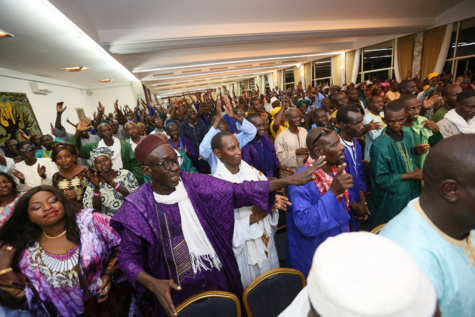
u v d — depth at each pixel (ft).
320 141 4.84
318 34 32.71
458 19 31.27
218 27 28.14
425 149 6.48
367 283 1.05
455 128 7.82
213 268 4.44
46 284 4.14
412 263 1.17
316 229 4.41
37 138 12.23
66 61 21.25
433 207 2.33
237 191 4.42
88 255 4.30
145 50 26.35
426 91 14.55
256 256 5.30
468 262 2.37
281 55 46.39
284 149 10.77
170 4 21.74
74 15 13.23
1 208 6.24
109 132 10.51
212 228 4.39
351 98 16.65
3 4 9.54
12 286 3.91
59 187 7.52
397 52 40.63
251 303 4.16
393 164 6.35
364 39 45.68
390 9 31.12
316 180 4.99
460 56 32.19
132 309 5.03
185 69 47.65
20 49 15.23
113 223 4.06
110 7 19.63
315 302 1.24
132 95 46.06
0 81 18.43
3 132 17.54
